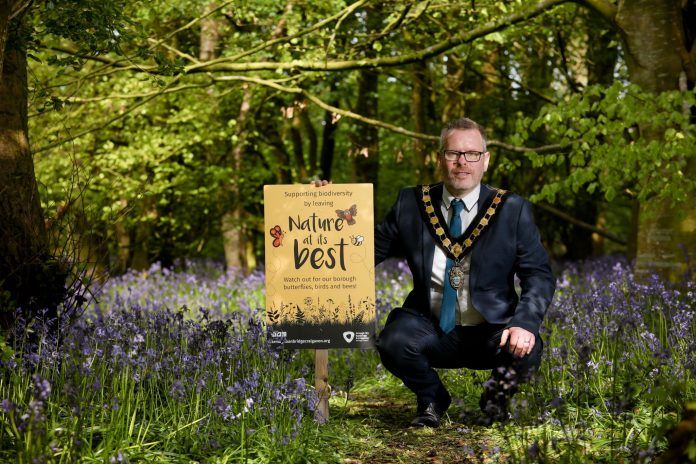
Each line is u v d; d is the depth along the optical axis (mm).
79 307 5449
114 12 5277
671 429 3242
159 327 5191
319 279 4570
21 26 5098
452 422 4727
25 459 3311
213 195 16328
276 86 10203
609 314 5934
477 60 13805
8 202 5113
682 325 5117
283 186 4586
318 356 4637
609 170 7715
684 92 7211
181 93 14211
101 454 3674
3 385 4359
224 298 10570
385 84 18156
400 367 4676
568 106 7574
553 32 12492
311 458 3949
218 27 13016
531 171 16281
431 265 4691
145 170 14852
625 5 8281
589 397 4781
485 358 4703
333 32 9500
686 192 7812
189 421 4199
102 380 4234
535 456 3475
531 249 4637
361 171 16828
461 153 4562
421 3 9945
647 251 8227
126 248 17531
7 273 5055
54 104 5730
